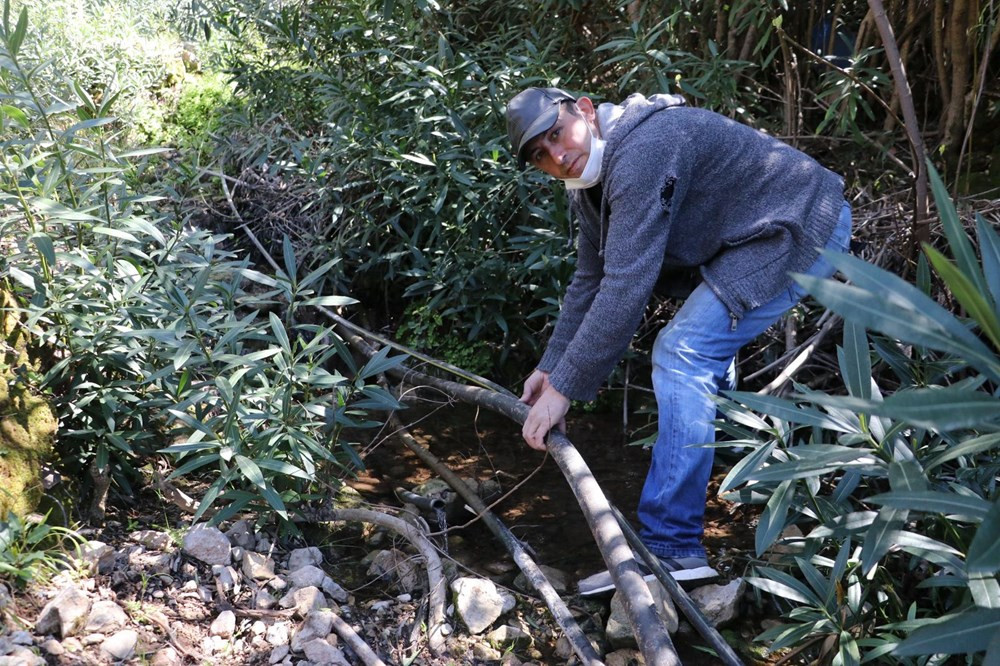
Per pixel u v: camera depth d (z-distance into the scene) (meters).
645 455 3.10
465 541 2.62
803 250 2.20
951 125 3.38
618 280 2.08
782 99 3.64
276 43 4.09
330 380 2.27
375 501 2.77
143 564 2.13
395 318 3.94
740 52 3.74
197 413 2.31
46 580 1.94
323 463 2.60
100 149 2.54
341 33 3.66
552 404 2.23
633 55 3.22
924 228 2.82
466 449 3.14
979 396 1.20
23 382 2.20
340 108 3.70
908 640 1.36
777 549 2.46
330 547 2.47
